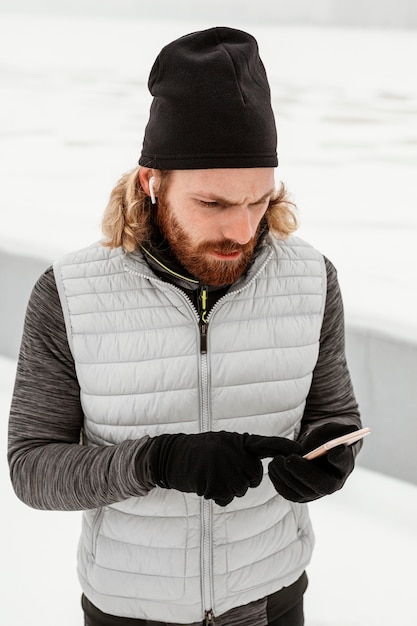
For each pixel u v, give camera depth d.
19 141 7.74
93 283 1.11
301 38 19.41
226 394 1.12
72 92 10.84
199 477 0.95
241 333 1.12
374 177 6.05
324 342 1.22
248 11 30.78
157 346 1.10
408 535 2.26
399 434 2.49
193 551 1.12
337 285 1.23
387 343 2.46
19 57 15.13
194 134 0.99
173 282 1.11
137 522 1.12
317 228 4.57
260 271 1.13
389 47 16.66
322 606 1.96
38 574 2.13
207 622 1.14
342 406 1.23
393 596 2.00
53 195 5.52
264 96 1.02
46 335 1.11
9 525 2.35
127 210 1.09
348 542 2.23
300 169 6.31
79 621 1.95
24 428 1.11
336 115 8.63
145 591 1.13
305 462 0.98
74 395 1.13
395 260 3.80
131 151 7.30
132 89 11.15
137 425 1.11
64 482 1.04
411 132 7.71
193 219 1.01
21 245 3.49
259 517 1.15
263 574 1.16
